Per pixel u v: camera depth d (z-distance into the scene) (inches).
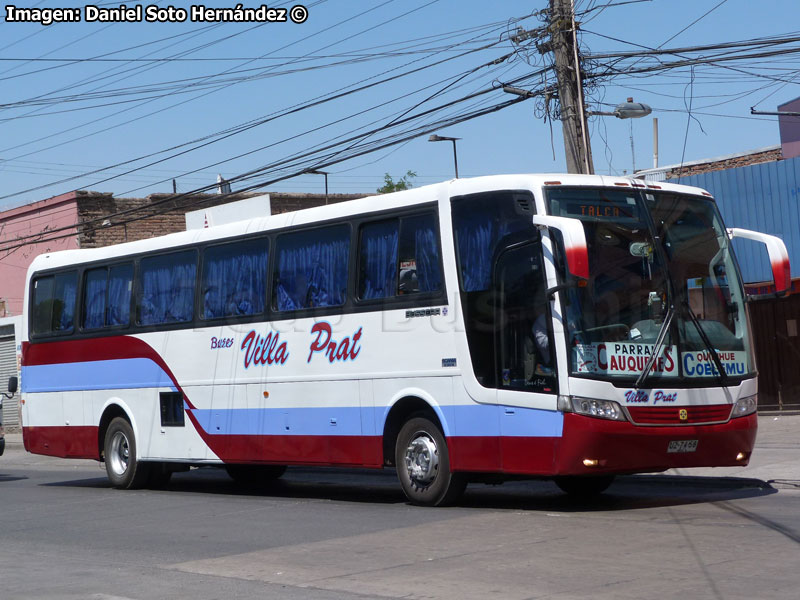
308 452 535.8
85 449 695.7
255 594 299.7
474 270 459.8
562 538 369.4
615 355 422.9
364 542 383.9
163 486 687.1
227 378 588.1
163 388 633.6
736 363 453.4
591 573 304.5
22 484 749.9
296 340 546.0
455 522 422.3
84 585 327.6
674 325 437.4
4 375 1453.0
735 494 483.2
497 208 453.4
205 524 465.1
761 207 864.3
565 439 417.7
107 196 1563.7
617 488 539.5
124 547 407.2
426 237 482.9
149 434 644.7
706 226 468.8
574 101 751.7
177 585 319.9
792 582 281.0
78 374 702.5
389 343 494.6
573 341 420.5
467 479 479.8
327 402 525.7
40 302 741.3
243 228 589.9
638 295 436.5
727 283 465.4
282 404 551.5
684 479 538.3
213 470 854.5
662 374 429.7
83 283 706.2
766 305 877.8
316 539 398.9
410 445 487.8
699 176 898.1
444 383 467.8
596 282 429.7
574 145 746.8
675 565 310.7
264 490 644.1
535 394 429.7
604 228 438.9
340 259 526.9
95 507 564.4
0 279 1620.3
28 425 743.7
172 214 1633.9
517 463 437.1
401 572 320.8
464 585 296.0
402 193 499.2
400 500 534.3
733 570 299.6
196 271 617.9
